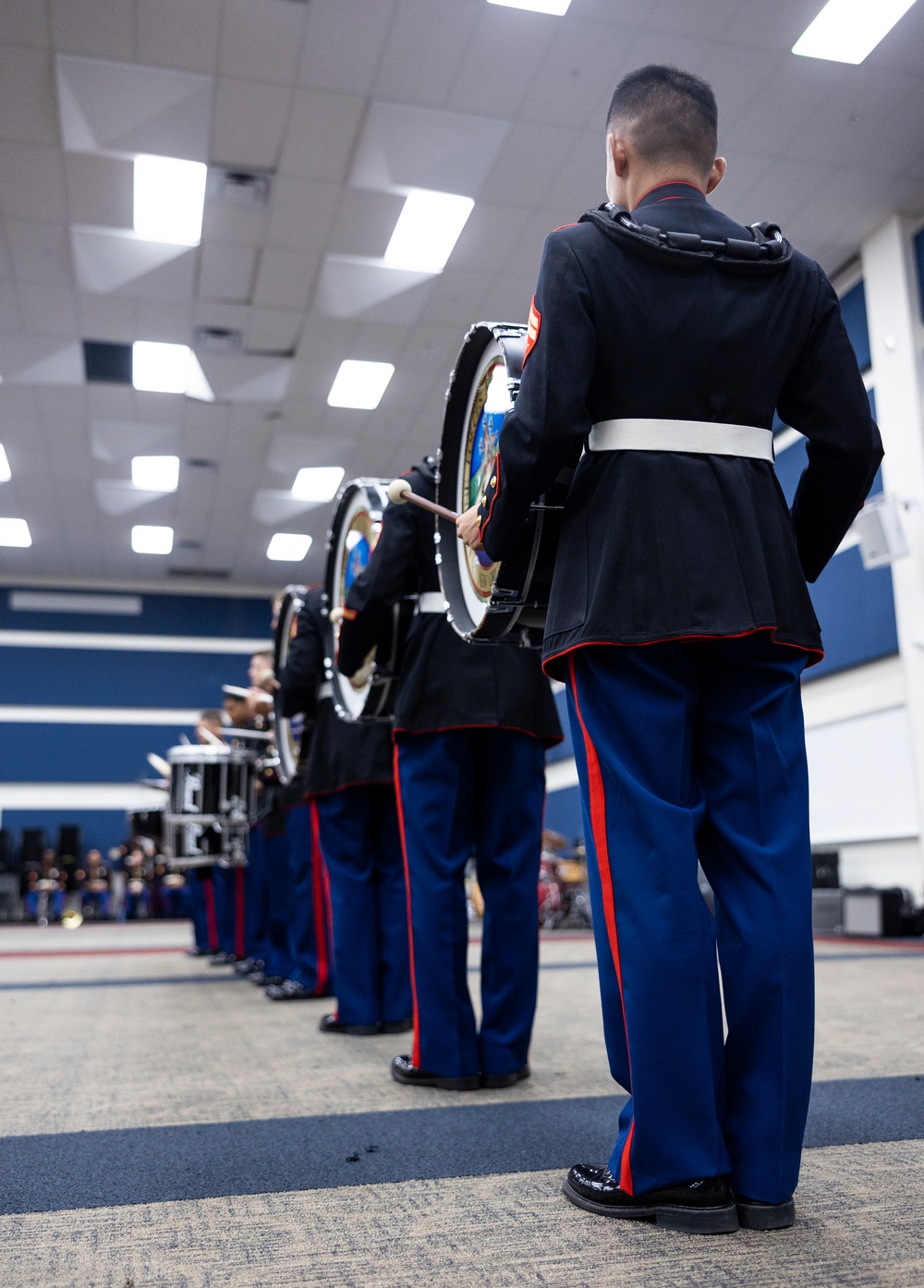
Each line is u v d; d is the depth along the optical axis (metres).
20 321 9.92
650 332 1.35
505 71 6.89
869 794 8.95
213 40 6.54
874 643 8.73
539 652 2.42
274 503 14.48
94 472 13.31
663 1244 1.19
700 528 1.33
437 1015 2.22
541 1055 2.62
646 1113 1.26
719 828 1.35
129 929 13.00
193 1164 1.59
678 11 6.43
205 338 10.28
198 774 4.99
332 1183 1.48
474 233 8.68
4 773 17.17
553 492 1.46
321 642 3.39
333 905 3.14
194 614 18.23
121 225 8.51
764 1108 1.26
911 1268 1.09
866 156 7.86
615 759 1.33
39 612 17.72
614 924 1.32
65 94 6.93
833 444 1.42
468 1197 1.40
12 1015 3.61
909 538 8.30
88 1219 1.33
